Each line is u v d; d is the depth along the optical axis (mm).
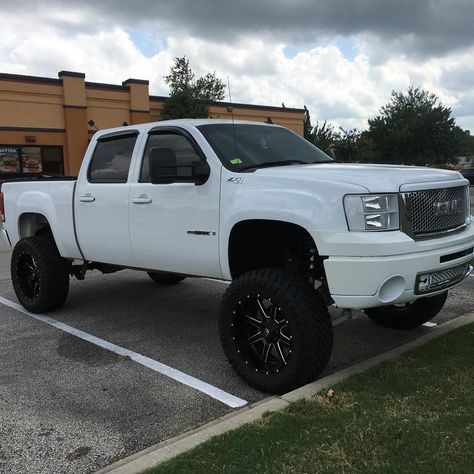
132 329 5730
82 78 25031
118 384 4258
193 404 3875
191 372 4500
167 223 4688
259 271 3990
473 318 5344
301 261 4281
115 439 3387
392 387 3711
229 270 4301
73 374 4480
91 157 5602
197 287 7613
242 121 5156
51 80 24359
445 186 3994
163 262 4867
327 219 3611
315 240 3666
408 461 2814
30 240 6250
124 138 5293
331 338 3828
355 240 3523
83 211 5551
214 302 6805
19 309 6566
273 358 4062
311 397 3584
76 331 5664
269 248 4461
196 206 4430
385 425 3166
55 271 6125
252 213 3969
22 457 3193
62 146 25047
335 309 6168
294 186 3832
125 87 26656
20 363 4750
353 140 43688
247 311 4098
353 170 3996
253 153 4602
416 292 3709
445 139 55500
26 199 6340
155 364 4691
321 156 5160
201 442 3113
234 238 4227
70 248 5840
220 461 2895
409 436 3041
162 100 28250
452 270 4023
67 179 6184
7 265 9617
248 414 3443
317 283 5219
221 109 29656
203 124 4734
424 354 4344
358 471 2752
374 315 5480
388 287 3600
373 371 3992
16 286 6449
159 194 4727
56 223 5914
